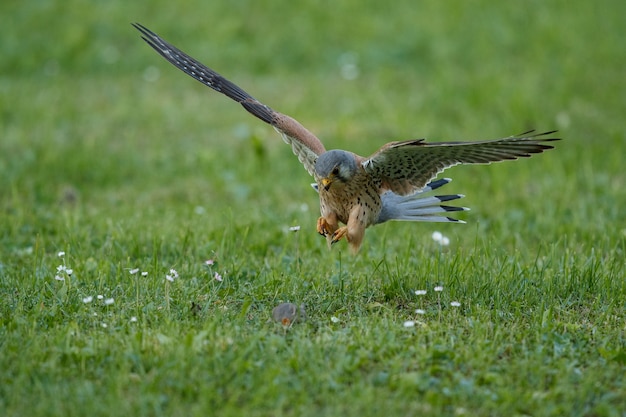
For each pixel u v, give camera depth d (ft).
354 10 86.74
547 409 25.17
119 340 28.91
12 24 83.15
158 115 65.67
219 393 25.77
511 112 65.10
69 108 66.85
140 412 24.58
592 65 75.87
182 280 35.55
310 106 67.15
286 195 50.47
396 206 35.04
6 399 25.41
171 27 83.41
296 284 34.71
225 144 59.67
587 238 42.45
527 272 35.76
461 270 35.83
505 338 30.14
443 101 68.08
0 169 53.62
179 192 51.11
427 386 26.32
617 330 31.19
